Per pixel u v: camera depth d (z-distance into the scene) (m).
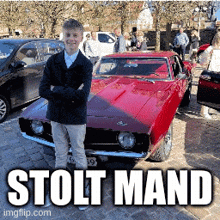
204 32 21.91
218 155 3.62
